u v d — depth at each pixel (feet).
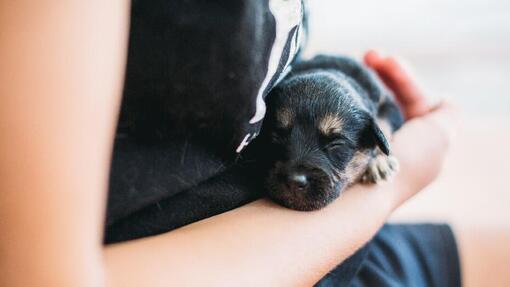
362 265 3.81
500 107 9.70
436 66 10.30
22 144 1.81
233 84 2.30
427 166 4.13
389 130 4.95
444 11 11.47
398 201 3.77
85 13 1.86
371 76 5.50
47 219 1.83
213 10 2.22
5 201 1.84
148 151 2.37
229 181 2.87
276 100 4.38
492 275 5.36
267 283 2.47
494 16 11.32
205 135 2.47
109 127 1.94
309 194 3.69
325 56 5.71
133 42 2.18
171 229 2.57
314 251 2.76
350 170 4.32
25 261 1.85
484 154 8.61
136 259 2.25
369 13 11.52
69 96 1.83
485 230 6.00
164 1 2.19
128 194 2.31
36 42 1.80
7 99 1.80
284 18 2.57
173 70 2.22
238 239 2.58
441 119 4.81
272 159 4.09
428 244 4.18
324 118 4.32
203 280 2.30
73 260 1.86
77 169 1.86
